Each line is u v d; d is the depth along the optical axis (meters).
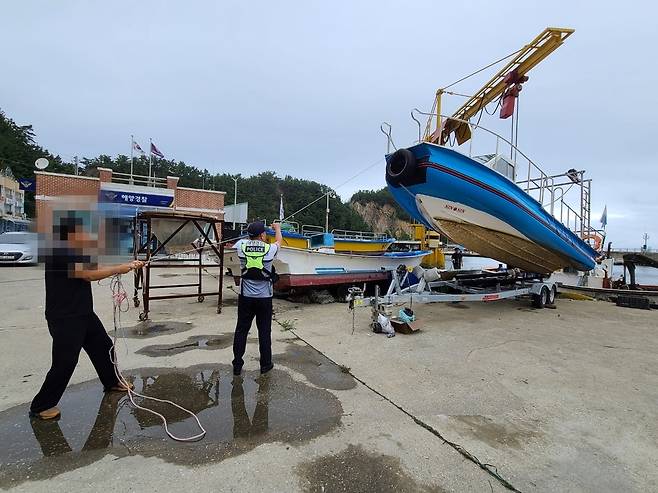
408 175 6.69
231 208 32.09
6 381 3.66
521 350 5.13
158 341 5.13
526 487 2.27
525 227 7.61
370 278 9.24
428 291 8.11
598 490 2.27
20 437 2.67
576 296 10.80
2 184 50.34
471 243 8.26
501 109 8.84
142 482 2.21
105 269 3.09
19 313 6.55
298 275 8.06
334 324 6.33
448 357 4.70
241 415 3.07
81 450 2.53
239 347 3.96
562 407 3.40
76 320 2.95
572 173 9.89
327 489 2.19
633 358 4.95
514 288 9.44
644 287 12.10
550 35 7.61
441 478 2.32
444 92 8.44
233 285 10.62
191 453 2.51
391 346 5.10
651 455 2.67
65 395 3.40
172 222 6.77
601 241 12.49
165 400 3.32
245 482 2.23
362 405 3.30
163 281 11.62
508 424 3.05
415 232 12.00
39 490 2.12
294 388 3.64
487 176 6.90
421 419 3.07
